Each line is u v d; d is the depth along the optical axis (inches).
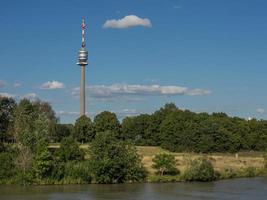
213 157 6998.0
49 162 4953.3
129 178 5226.4
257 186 4896.7
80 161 5442.9
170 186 4854.8
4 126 6673.2
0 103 6811.0
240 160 6860.2
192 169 5403.5
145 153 7416.3
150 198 4008.4
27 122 5866.1
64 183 4965.6
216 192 4404.5
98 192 4347.9
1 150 5536.4
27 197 4001.0
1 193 4227.4
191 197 4084.6
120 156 5196.9
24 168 4936.0
